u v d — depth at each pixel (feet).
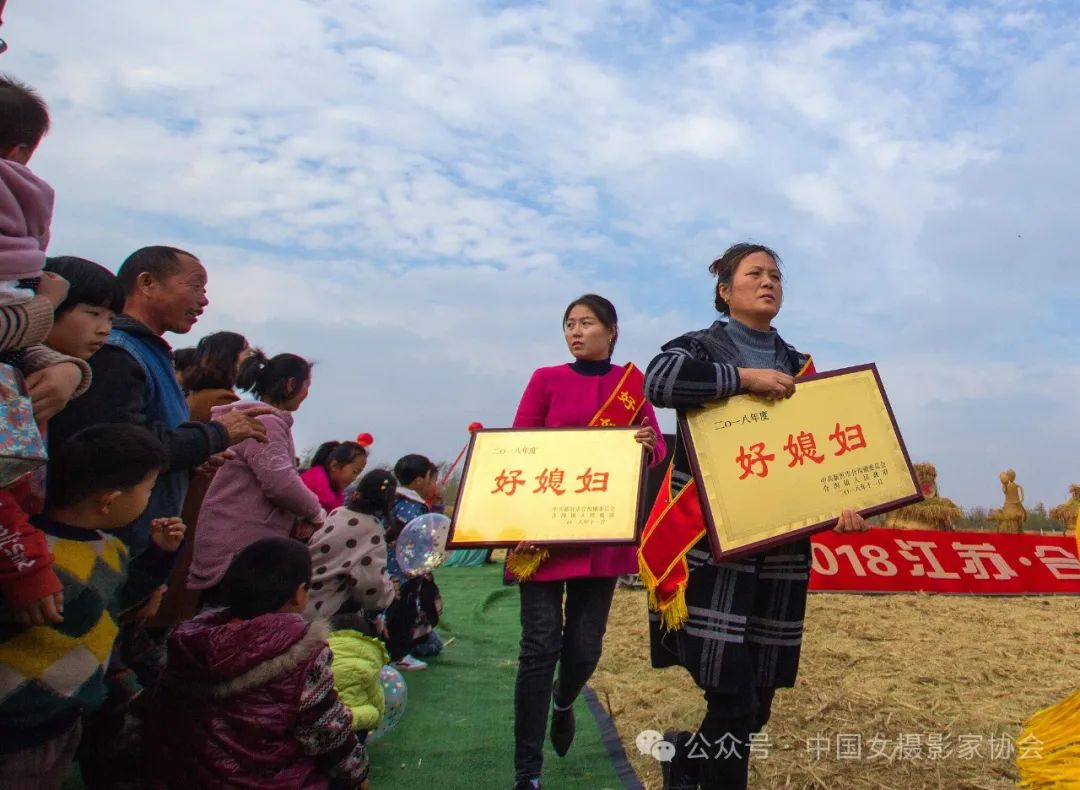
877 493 9.39
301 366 14.16
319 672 7.93
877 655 18.15
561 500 11.05
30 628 6.96
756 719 9.75
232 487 11.87
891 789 10.84
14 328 6.55
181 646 7.77
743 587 9.09
